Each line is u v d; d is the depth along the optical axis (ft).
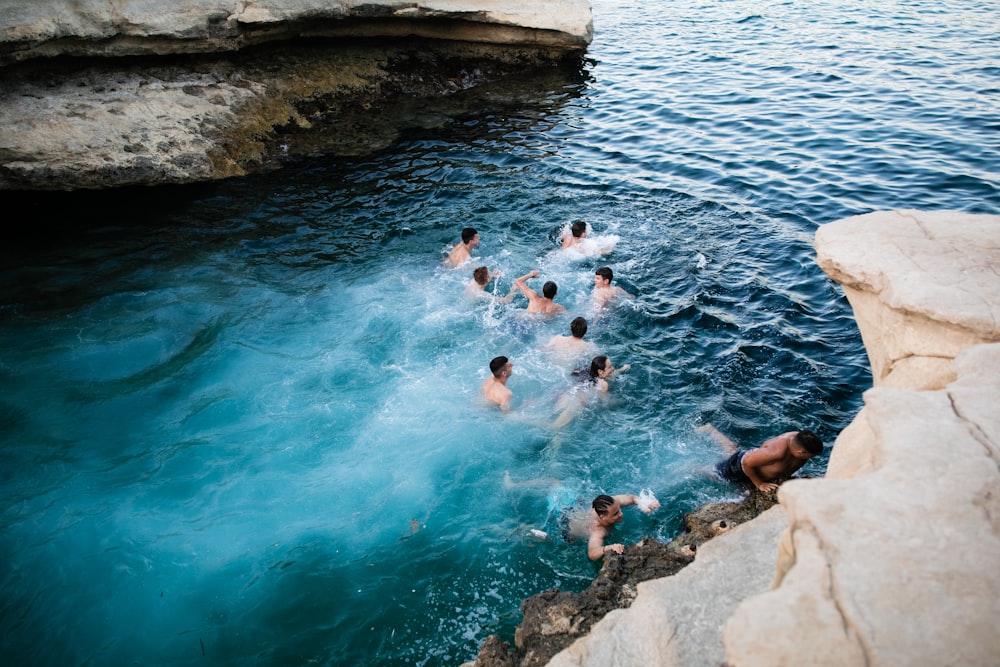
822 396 29.60
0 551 23.81
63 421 29.63
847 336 32.78
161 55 53.67
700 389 30.48
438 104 64.34
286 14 55.98
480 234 43.34
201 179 50.70
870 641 10.58
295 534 24.56
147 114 50.21
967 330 17.87
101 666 20.47
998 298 18.31
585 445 28.25
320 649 20.86
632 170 50.24
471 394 31.04
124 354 33.71
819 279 36.81
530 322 35.47
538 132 58.08
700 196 45.73
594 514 25.02
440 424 29.43
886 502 12.78
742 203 44.42
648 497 25.54
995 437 14.10
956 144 48.83
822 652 10.52
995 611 10.87
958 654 10.35
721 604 17.72
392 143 56.90
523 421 29.55
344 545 24.14
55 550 23.89
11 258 42.04
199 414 30.07
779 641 10.73
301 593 22.50
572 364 32.58
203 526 24.82
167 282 39.63
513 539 24.36
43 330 35.42
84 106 48.39
